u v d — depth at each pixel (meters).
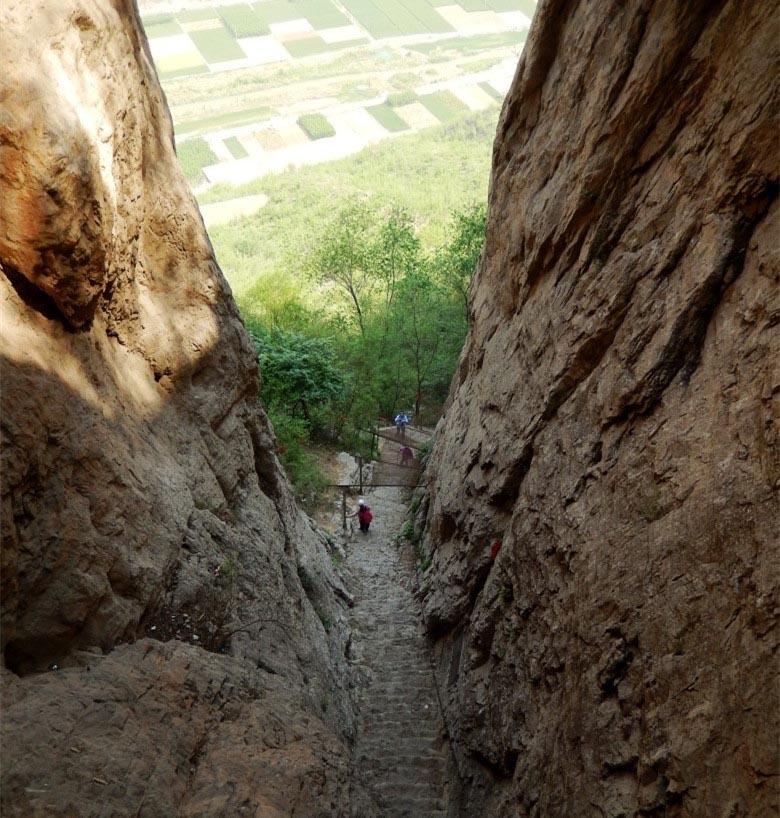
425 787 10.31
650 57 7.72
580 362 8.51
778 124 6.03
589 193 8.80
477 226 27.92
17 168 6.16
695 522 5.84
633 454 6.98
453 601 11.84
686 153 7.34
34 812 4.58
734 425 5.76
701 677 5.40
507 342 11.98
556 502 8.26
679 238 7.10
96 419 7.19
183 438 9.34
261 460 12.52
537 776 7.41
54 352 6.91
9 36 6.21
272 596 9.75
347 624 13.90
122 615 6.68
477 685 9.80
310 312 29.47
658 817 5.52
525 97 12.08
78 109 6.88
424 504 17.03
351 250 31.00
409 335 26.91
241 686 7.39
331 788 6.70
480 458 11.51
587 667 6.84
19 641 5.71
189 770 5.85
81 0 7.30
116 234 8.05
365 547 17.41
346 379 22.52
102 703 5.63
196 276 10.38
